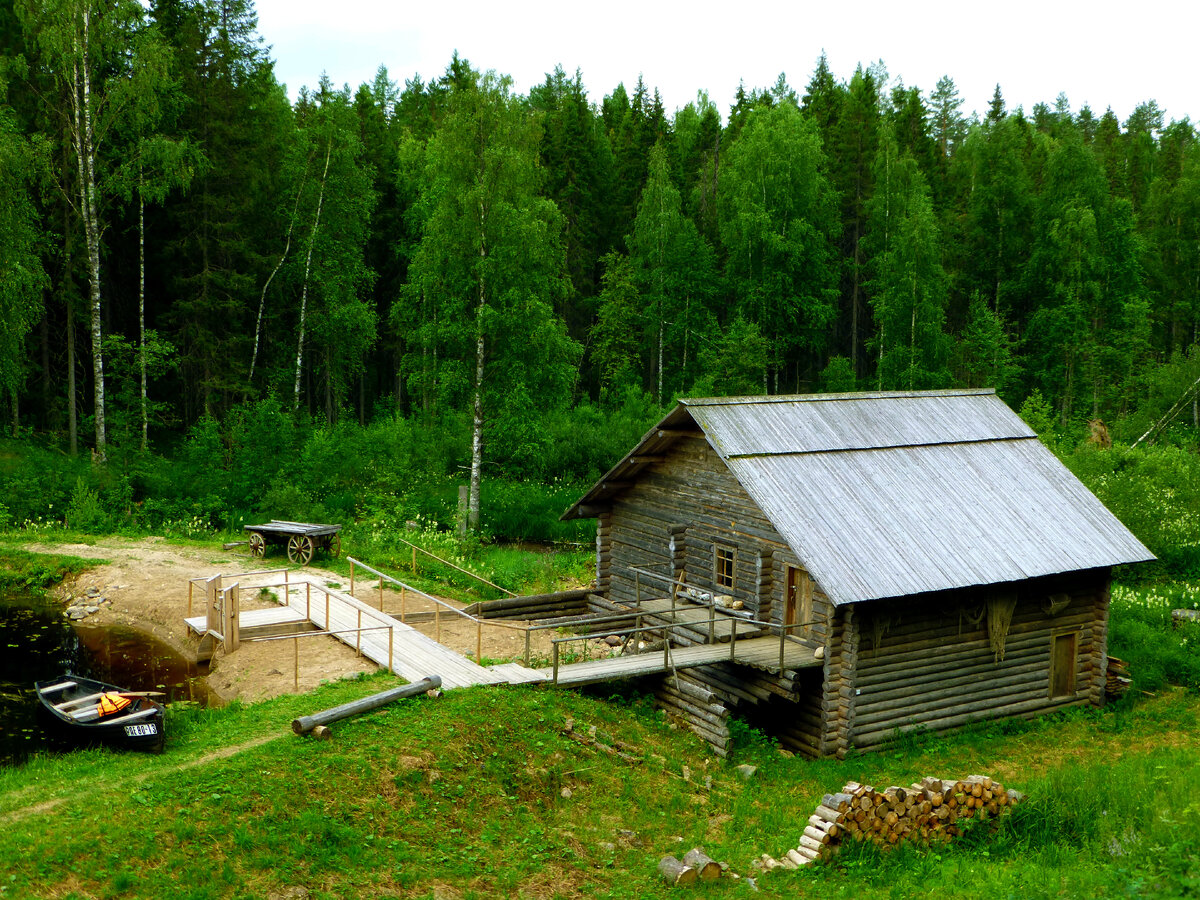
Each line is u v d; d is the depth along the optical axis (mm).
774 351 57312
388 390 62031
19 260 34938
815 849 13609
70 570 28266
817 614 19375
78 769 14258
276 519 33219
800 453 21141
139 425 41625
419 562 30719
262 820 12641
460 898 12078
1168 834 13258
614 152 75562
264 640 20375
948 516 20797
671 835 14727
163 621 24438
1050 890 12102
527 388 37812
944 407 24391
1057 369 58531
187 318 43688
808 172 56938
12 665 21297
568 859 13391
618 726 18000
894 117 75875
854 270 62062
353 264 48219
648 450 23500
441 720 15945
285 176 45250
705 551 22516
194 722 17047
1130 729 21141
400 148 57438
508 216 36750
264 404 39312
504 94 37469
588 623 20359
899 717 19734
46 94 38875
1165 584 32406
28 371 39562
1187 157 71438
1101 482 34812
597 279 67250
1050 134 93125
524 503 40062
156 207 44375
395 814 13508
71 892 10695
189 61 42500
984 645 20844
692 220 63625
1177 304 64250
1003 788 15289
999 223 63688
